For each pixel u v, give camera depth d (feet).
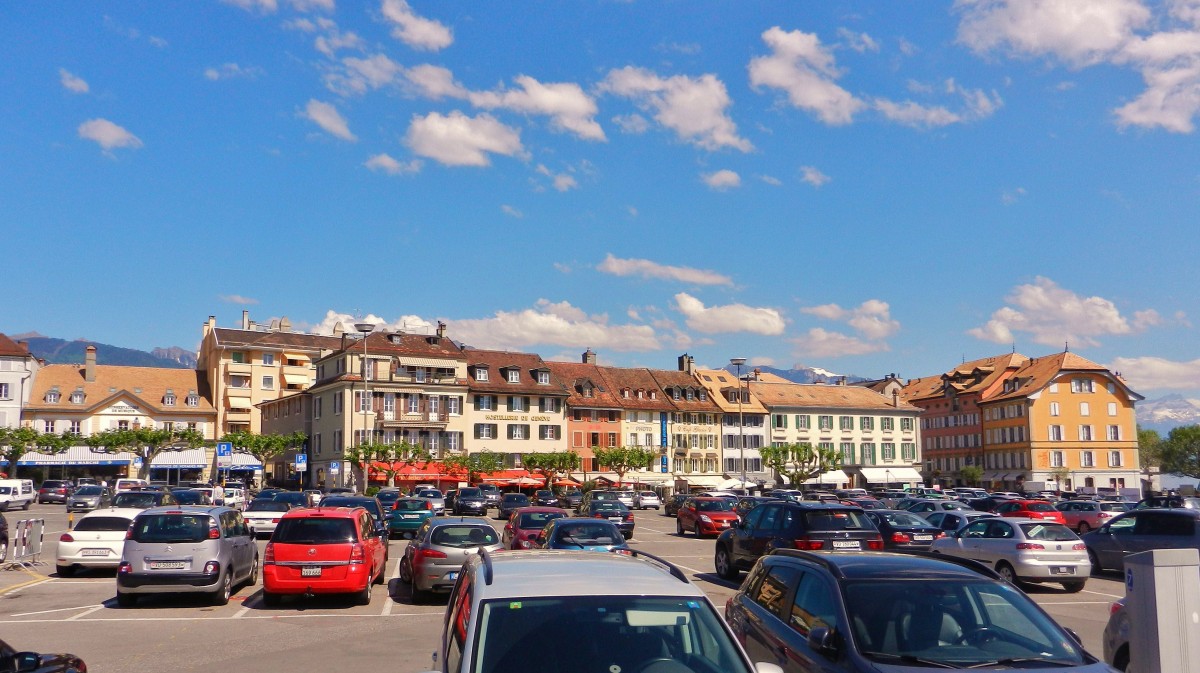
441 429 254.68
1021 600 23.63
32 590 64.49
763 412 320.91
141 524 54.75
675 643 17.76
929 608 23.04
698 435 308.40
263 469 271.69
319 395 265.95
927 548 86.12
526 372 276.82
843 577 24.44
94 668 38.22
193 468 285.64
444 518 60.80
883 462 340.18
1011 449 315.37
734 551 68.23
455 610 20.81
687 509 128.98
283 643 43.88
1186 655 24.82
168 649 42.37
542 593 18.40
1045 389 307.58
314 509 57.41
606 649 17.42
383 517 114.52
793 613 25.88
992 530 68.74
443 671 18.33
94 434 262.06
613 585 18.97
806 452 292.61
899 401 352.28
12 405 277.44
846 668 21.57
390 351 252.62
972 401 342.23
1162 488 351.05
